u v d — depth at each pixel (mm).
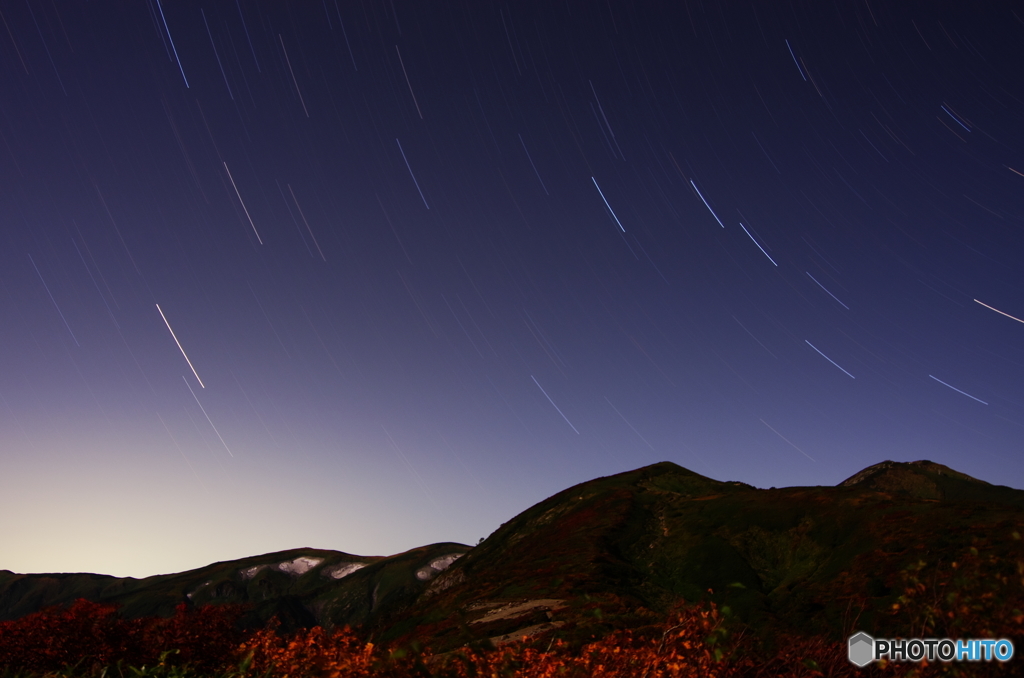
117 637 10461
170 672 8953
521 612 30328
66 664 9781
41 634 10031
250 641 9227
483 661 7160
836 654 6473
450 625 31984
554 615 26594
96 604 10992
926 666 5508
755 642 7164
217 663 10562
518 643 7531
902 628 5879
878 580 36594
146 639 10648
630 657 7039
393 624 44062
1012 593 5215
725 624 6652
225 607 11719
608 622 18641
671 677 6609
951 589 5527
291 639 8766
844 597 34625
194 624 11031
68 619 10375
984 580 5355
